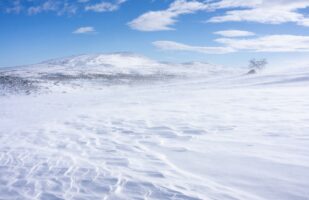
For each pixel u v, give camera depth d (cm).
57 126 1042
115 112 1347
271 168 438
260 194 358
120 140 736
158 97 2161
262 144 579
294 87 2281
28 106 2205
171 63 15825
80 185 433
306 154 490
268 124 783
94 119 1155
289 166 439
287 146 549
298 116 888
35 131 966
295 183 378
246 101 1440
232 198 353
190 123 898
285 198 342
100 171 492
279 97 1534
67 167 528
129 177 452
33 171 520
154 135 767
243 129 742
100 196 387
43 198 396
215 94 2047
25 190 430
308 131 661
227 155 525
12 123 1302
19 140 829
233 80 3928
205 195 366
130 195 384
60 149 679
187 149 595
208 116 1020
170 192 383
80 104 2092
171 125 891
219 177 425
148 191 392
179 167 487
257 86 2733
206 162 498
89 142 735
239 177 417
